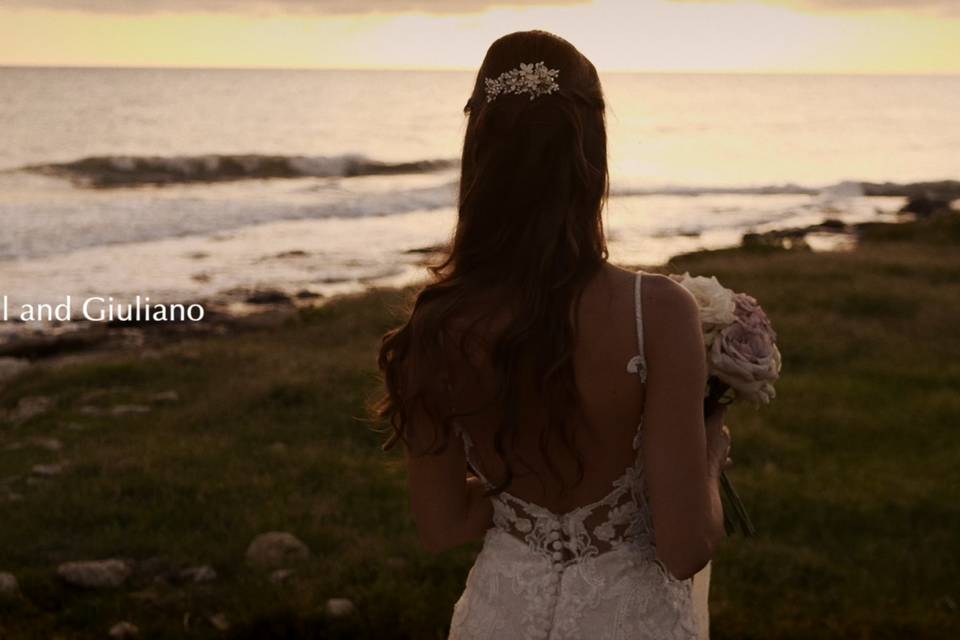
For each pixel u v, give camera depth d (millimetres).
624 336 1739
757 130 107875
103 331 18547
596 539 1891
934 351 12742
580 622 1866
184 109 105188
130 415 10523
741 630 5055
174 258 27656
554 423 1766
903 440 9141
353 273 26109
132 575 5875
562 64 1808
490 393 1789
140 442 9156
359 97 152375
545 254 1737
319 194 44250
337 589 5520
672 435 1743
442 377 1820
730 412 10000
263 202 40094
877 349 12711
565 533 1899
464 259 1807
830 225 36469
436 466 1966
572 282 1741
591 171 1789
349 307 16984
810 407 10164
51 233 30484
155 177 47969
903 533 6793
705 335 1996
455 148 76875
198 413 10211
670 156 76188
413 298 2025
